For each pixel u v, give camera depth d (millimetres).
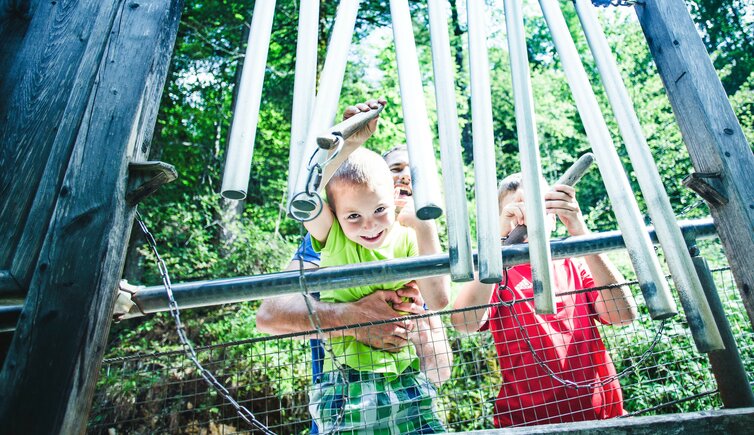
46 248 1294
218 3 11016
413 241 2154
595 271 2381
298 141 1327
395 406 1882
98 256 1291
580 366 2225
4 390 1163
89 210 1332
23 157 1504
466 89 13781
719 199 1700
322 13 10414
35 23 1696
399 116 11258
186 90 10648
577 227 2162
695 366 2760
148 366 5715
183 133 10594
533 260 1338
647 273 1316
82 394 1206
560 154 12883
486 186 1310
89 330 1235
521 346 2275
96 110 1436
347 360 1937
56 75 1611
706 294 1704
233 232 8273
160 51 1551
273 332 2273
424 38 13773
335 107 1305
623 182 1396
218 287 1555
